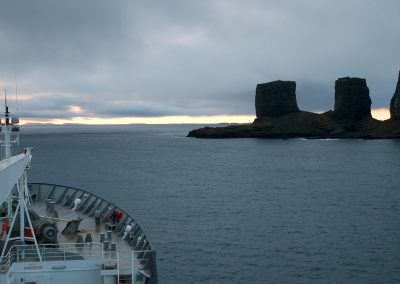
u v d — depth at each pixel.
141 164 188.12
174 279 48.97
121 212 37.12
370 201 99.44
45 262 25.23
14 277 24.89
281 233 69.56
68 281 25.52
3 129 33.03
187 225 74.69
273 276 50.19
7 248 27.53
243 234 68.69
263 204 95.94
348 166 182.62
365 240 65.12
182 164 192.25
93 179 134.75
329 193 111.88
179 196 105.75
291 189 119.56
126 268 26.59
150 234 68.31
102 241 29.83
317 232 70.19
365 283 48.12
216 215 83.38
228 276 50.16
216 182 134.12
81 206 40.59
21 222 26.89
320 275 50.53
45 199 44.12
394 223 76.44
